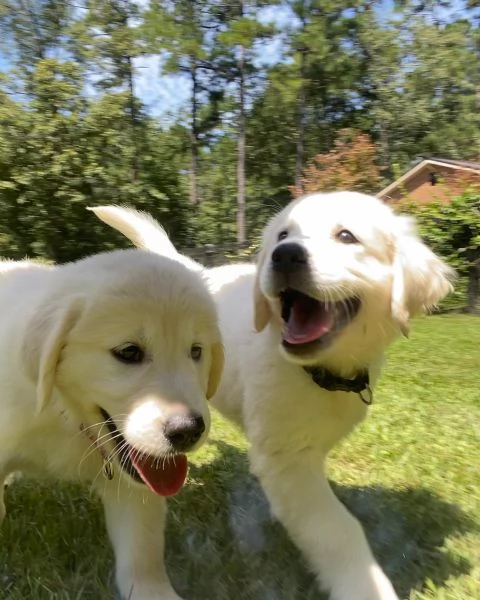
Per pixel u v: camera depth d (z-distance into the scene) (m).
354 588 0.36
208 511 0.48
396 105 6.00
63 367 0.35
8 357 0.37
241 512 0.48
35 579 0.36
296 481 0.41
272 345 0.44
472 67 6.08
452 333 1.67
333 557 0.37
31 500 0.48
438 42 5.95
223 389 0.49
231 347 0.48
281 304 0.43
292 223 0.45
